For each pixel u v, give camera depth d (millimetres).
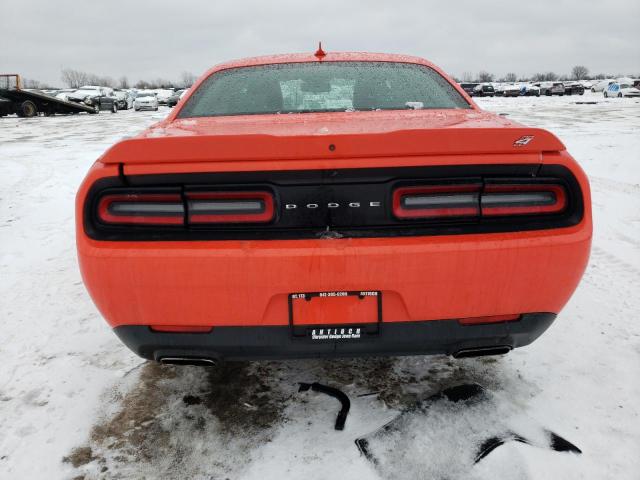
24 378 2311
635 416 1952
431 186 1533
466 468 1695
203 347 1651
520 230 1562
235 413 2023
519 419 1935
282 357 1690
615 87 41375
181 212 1541
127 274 1550
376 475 1677
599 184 6414
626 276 3344
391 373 2275
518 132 1527
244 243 1531
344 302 1579
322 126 1893
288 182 1527
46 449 1851
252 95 2469
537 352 2424
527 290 1596
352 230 1552
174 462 1774
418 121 2018
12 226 5047
